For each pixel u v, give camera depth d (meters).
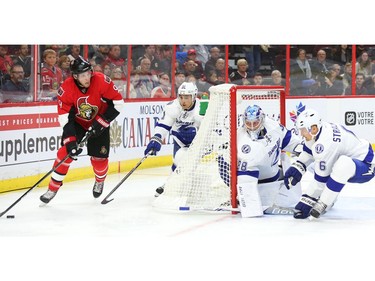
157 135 8.73
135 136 12.15
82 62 8.06
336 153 7.61
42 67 10.64
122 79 12.30
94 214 8.19
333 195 7.66
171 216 8.05
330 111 13.94
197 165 8.36
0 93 9.92
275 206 8.25
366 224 7.56
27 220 7.84
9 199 9.16
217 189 8.36
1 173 9.59
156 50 12.84
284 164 8.45
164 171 12.02
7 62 10.01
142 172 11.87
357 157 7.67
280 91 8.59
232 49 13.80
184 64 13.34
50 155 10.39
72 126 8.33
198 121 8.72
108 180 10.91
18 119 9.81
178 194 8.43
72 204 8.81
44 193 9.45
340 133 7.62
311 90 14.39
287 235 7.02
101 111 8.59
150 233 7.14
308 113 7.60
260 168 8.16
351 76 14.52
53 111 10.41
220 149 8.26
